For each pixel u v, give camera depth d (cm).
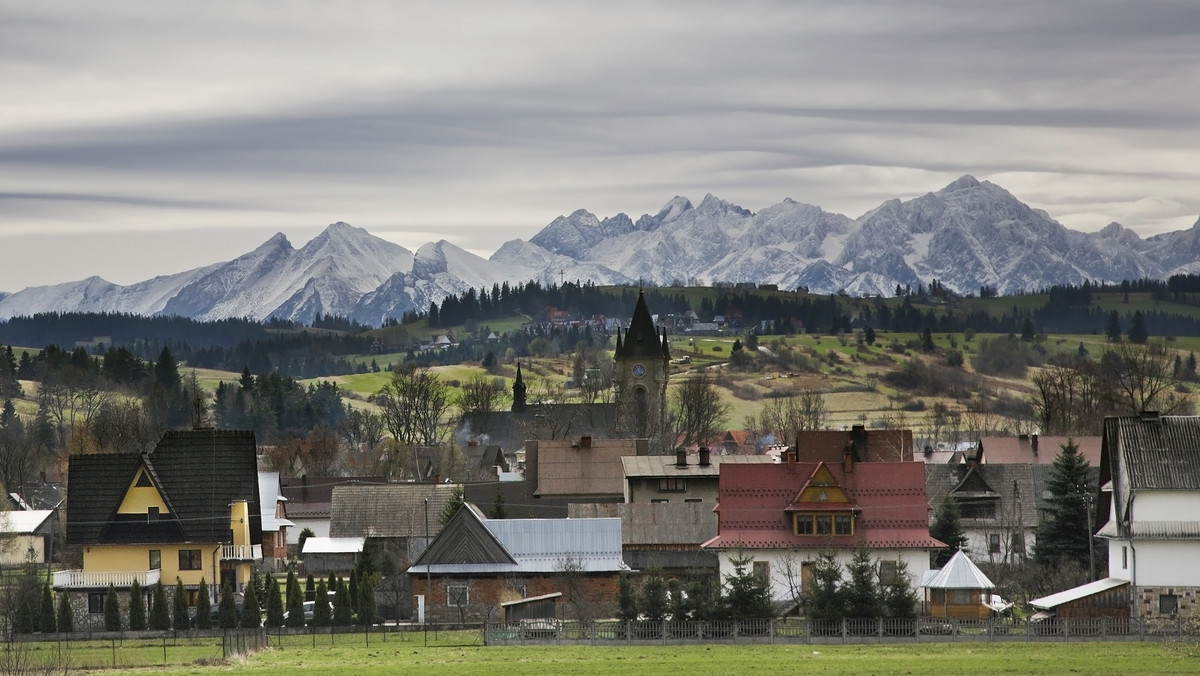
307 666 17362
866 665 16825
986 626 19300
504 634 19500
